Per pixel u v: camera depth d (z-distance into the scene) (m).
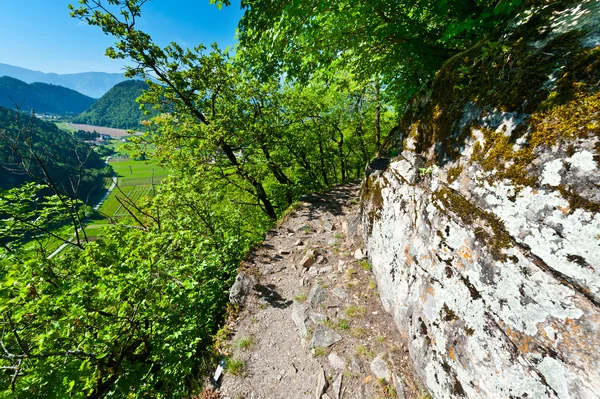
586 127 2.23
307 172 19.89
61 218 8.70
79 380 4.11
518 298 2.37
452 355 3.02
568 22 2.84
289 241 8.41
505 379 2.39
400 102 8.58
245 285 6.40
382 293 5.24
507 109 3.05
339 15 5.44
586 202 2.08
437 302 3.38
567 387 1.94
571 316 1.99
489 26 4.46
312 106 15.81
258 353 4.81
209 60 12.72
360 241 7.24
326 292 5.81
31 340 4.39
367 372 4.04
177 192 9.39
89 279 5.39
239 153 15.06
